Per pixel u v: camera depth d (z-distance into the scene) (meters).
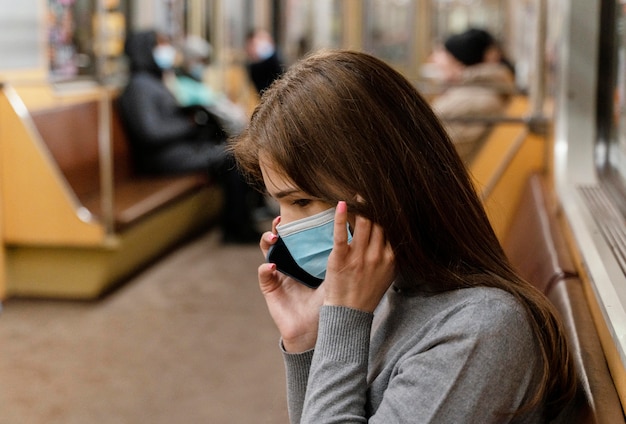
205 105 8.34
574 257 2.75
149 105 7.81
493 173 5.13
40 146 5.95
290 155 1.53
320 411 1.51
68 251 6.14
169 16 9.34
